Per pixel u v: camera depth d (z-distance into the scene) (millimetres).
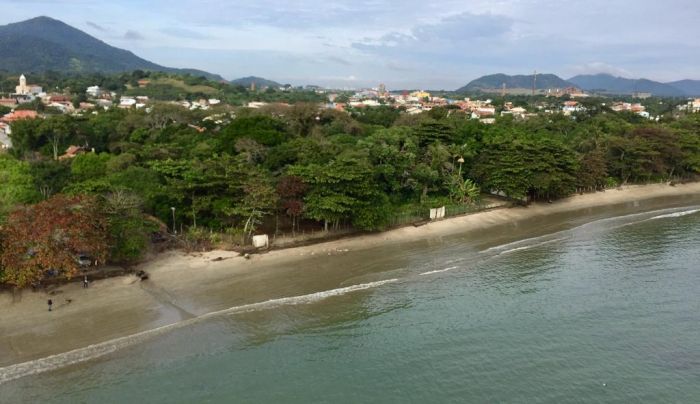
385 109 188625
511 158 81375
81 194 49094
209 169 60500
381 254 57031
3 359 33469
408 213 68625
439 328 40719
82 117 120062
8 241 40562
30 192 57281
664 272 53938
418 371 34844
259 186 56312
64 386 31375
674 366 36156
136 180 60188
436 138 89625
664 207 86875
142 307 41312
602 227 72125
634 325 41844
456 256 57750
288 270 50844
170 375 33219
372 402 31578
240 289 45969
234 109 159250
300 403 31141
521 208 80375
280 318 41250
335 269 51844
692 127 123250
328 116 116688
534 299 46469
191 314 41000
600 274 53062
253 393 31922
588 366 35844
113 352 35156
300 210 57812
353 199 58500
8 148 104188
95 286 43906
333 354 36594
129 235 47094
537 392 32875
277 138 86875
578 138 109500
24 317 38500
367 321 41406
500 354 37094
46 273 43719
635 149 99062
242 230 57500
